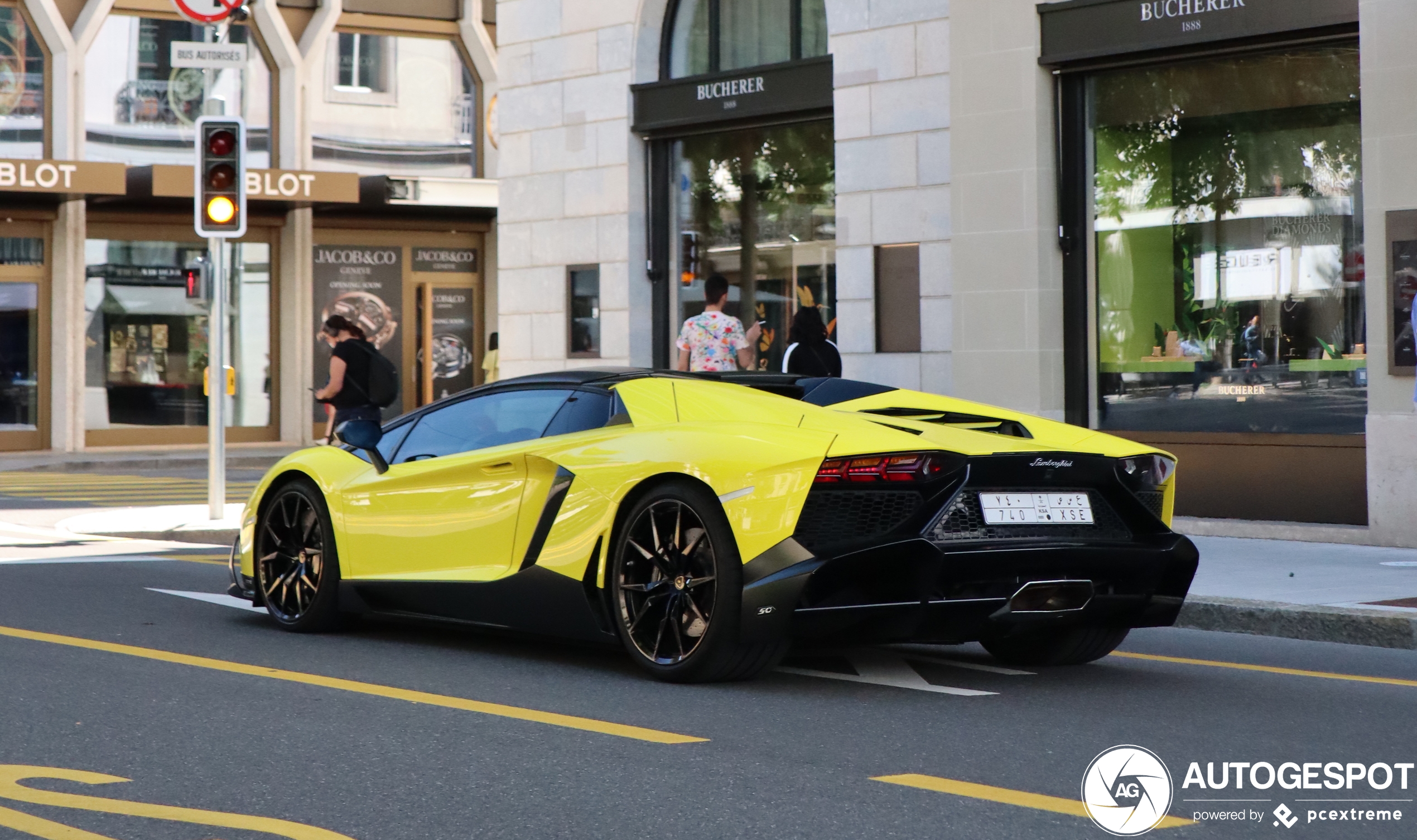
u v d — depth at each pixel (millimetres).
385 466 7332
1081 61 12445
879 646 7344
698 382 6633
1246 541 11305
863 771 4727
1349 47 11406
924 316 13594
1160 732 5387
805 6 15031
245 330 25656
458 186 25297
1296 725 5559
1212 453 12031
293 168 25125
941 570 5715
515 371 17266
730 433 6051
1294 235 11703
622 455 6289
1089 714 5707
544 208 16938
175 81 24750
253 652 7004
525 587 6555
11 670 6434
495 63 26516
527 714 5578
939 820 4172
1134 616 6387
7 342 23906
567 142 16672
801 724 5441
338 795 4410
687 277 16031
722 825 4105
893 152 13758
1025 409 12617
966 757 4949
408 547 7121
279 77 25250
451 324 27031
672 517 6121
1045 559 5922
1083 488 6160
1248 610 8062
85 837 3967
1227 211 12055
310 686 6137
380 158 26031
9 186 22156
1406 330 10586
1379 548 10695
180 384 25297
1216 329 12102
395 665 6668
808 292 15078
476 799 4375
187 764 4785
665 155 16125
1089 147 12703
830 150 14883
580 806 4297
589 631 6371
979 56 12844
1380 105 10648
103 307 24672
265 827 4070
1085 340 12695
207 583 9672
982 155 12836
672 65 16203
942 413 6566
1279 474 11672
